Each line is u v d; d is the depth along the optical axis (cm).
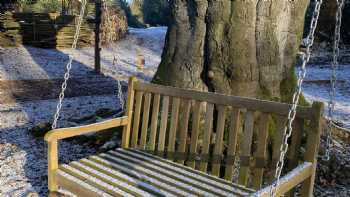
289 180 233
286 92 443
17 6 2009
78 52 1764
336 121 711
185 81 428
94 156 327
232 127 297
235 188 274
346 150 457
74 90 1045
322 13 2052
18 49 1620
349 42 2038
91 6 2194
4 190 366
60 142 512
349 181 398
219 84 412
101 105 841
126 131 365
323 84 1339
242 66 407
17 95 938
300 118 267
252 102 286
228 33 402
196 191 264
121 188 263
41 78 1177
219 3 399
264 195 211
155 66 1636
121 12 2241
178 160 330
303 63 221
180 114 424
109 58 1708
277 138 276
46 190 370
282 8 417
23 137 554
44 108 802
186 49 427
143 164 313
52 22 1789
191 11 420
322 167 402
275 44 416
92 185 268
